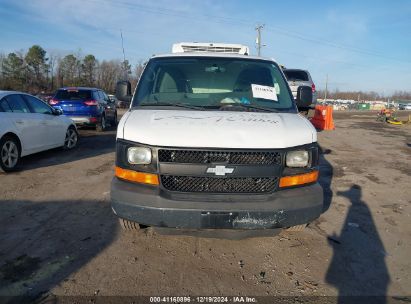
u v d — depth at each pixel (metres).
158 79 4.50
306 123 3.83
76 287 3.17
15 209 5.03
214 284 3.27
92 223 4.56
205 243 4.05
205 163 3.27
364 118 27.89
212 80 4.52
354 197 5.92
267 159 3.36
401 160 9.27
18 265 3.51
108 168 7.66
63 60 67.00
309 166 3.53
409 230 4.60
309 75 14.91
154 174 3.33
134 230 4.30
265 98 4.36
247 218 3.29
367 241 4.22
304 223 3.45
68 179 6.67
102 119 14.67
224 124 3.53
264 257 3.78
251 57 4.92
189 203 3.25
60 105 13.48
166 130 3.41
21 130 7.49
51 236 4.16
